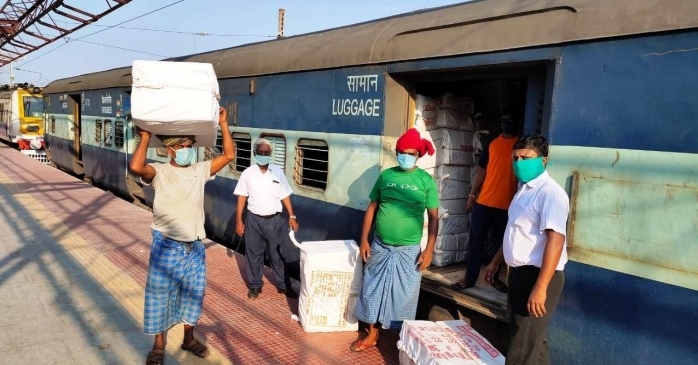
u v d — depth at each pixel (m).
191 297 3.53
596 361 2.94
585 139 2.99
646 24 2.71
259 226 4.75
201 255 3.58
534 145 2.65
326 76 4.92
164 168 3.36
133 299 4.67
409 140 3.54
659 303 2.67
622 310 2.82
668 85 2.65
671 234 2.63
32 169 14.20
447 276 4.29
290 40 5.82
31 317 4.16
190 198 3.39
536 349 2.68
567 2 3.13
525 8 3.35
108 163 10.96
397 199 3.59
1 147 21.25
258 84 5.99
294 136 5.41
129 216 8.42
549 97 3.21
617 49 2.85
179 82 3.09
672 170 2.63
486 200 3.97
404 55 4.05
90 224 7.71
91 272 5.40
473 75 3.79
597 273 2.93
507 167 3.92
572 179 3.05
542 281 2.49
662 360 2.66
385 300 3.64
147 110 3.06
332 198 4.91
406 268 3.61
